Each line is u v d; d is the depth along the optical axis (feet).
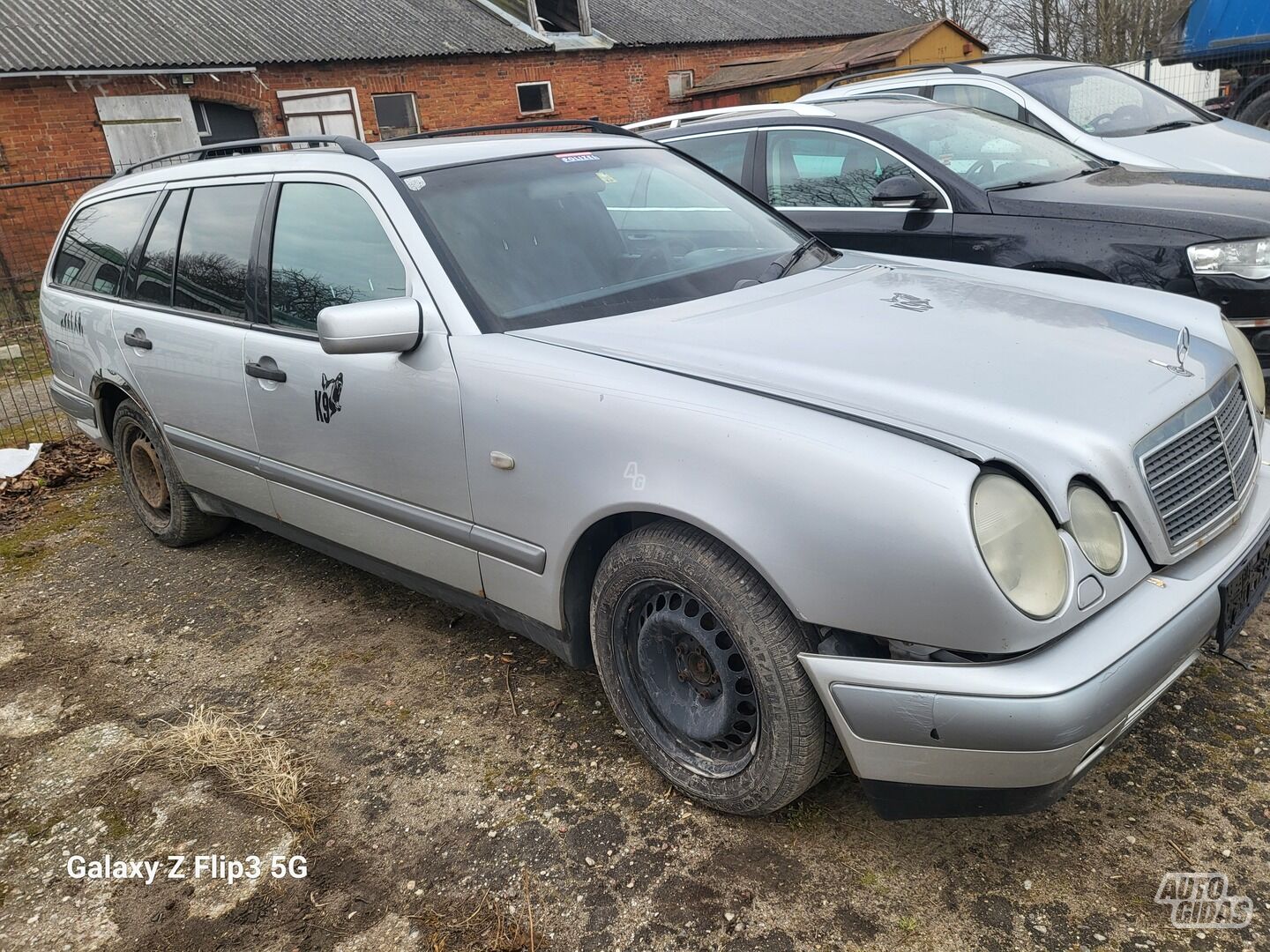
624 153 11.66
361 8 61.16
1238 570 7.14
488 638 11.28
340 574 13.46
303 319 10.66
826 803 8.07
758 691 7.16
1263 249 13.14
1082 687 6.01
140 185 14.02
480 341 8.75
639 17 73.97
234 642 11.80
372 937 7.18
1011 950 6.50
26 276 43.91
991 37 108.88
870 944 6.66
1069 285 10.07
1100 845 7.31
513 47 61.72
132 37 49.29
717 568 7.13
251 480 12.05
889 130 17.35
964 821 7.73
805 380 7.36
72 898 7.89
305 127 54.24
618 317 9.02
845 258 11.34
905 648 6.49
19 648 12.21
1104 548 6.50
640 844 7.80
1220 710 8.66
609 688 8.56
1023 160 17.35
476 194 9.97
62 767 9.66
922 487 6.15
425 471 9.34
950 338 8.11
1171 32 37.88
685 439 7.15
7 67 43.16
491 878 7.62
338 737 9.66
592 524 7.95
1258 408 8.96
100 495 18.06
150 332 12.90
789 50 78.89
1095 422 6.81
